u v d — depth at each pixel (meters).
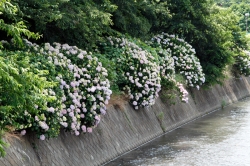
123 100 14.05
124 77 14.02
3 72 5.62
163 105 17.23
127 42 15.02
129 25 16.97
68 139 10.45
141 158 12.24
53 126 9.23
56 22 11.64
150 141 14.68
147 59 15.01
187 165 11.59
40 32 11.60
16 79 6.13
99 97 10.96
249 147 13.81
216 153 13.01
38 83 6.44
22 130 8.93
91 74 11.18
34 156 9.09
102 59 12.68
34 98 6.41
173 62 17.78
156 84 14.59
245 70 30.86
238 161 12.07
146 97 14.46
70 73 10.46
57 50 10.81
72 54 11.34
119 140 12.73
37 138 9.41
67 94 10.06
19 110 6.82
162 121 16.44
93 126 11.00
